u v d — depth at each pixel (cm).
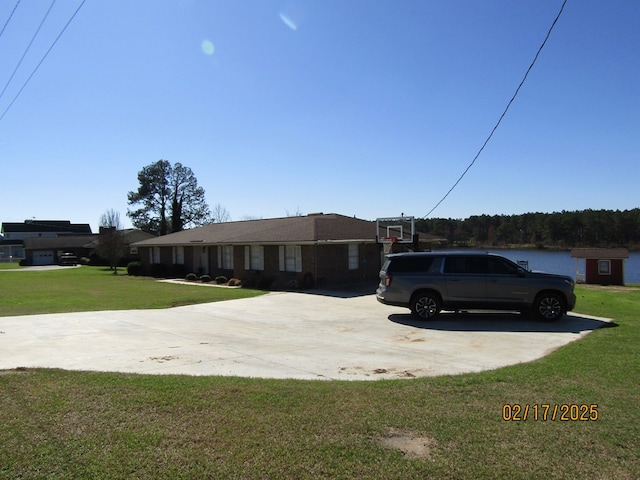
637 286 3177
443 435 455
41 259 6181
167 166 6881
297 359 830
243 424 485
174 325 1233
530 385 622
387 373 729
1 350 910
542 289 1214
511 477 374
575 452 417
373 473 383
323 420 495
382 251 2662
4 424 494
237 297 1928
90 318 1362
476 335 1055
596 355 801
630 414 509
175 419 502
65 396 584
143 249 3866
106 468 395
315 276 2248
